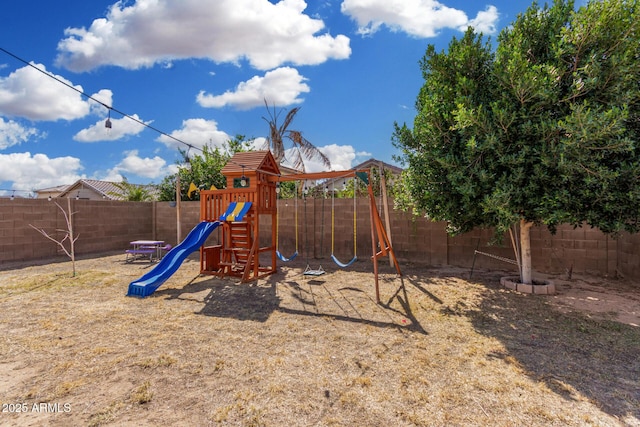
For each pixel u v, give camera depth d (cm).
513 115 482
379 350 356
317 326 431
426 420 235
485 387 280
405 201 819
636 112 484
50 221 1028
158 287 643
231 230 808
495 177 528
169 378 298
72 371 310
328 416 241
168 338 390
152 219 1327
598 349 357
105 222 1173
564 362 327
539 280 645
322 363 325
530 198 504
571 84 506
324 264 917
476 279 709
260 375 302
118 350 357
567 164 445
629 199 462
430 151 598
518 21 586
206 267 791
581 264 729
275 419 238
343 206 1006
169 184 1628
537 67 487
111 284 675
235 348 362
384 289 630
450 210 612
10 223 943
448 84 596
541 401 259
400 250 941
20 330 414
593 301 537
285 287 652
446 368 314
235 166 772
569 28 536
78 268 864
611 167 479
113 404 257
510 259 796
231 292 613
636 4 472
